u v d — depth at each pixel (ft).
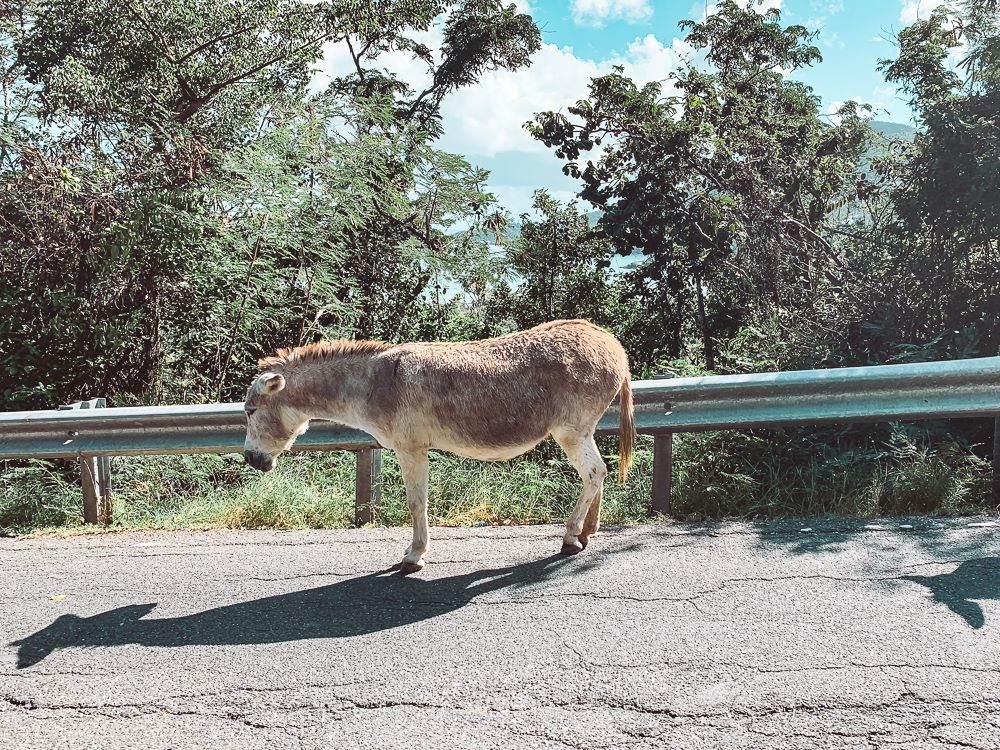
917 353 22.62
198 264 32.04
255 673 11.51
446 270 37.47
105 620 13.74
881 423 20.54
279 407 16.39
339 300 35.32
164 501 22.21
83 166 32.50
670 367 26.55
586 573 14.75
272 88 43.39
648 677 10.73
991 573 13.50
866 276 27.96
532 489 19.70
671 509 18.72
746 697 10.12
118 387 32.76
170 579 15.71
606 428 18.69
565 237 46.47
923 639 11.35
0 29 39.70
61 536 19.44
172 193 31.89
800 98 45.60
